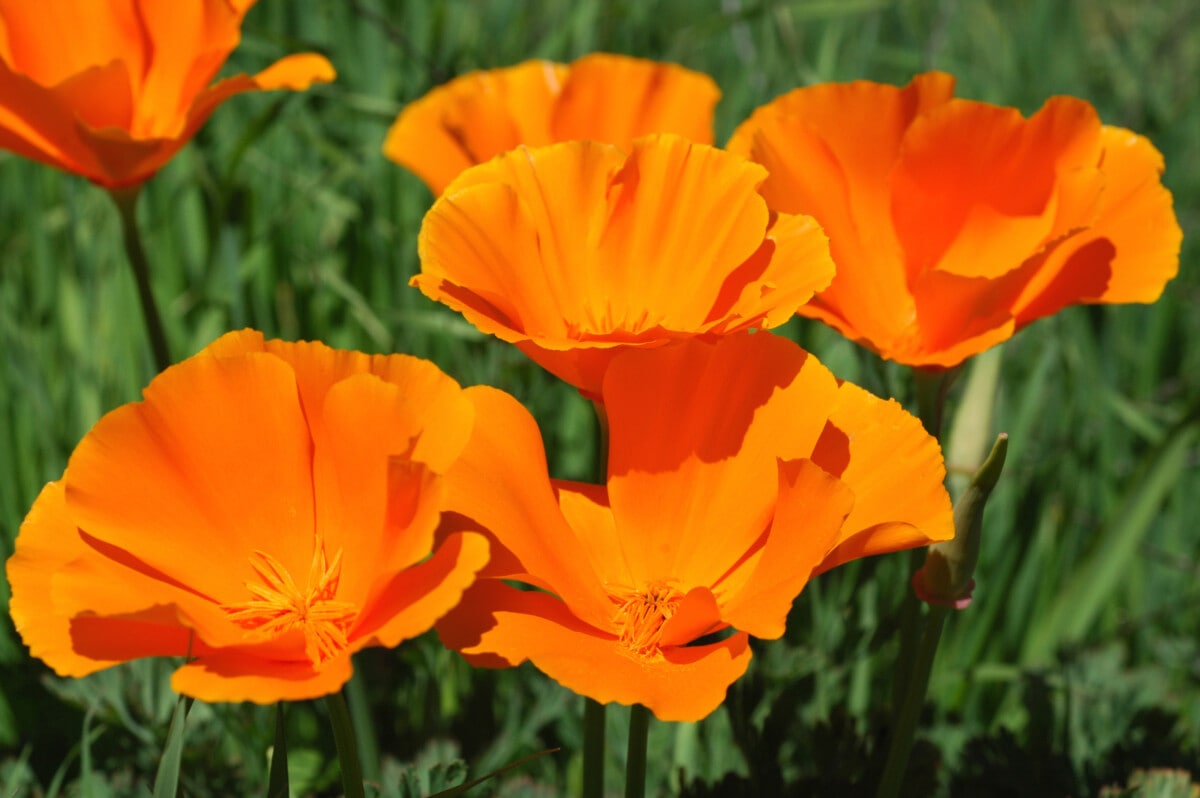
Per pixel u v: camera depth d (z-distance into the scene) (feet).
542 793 1.97
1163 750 2.04
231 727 1.96
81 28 1.91
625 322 1.73
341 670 1.58
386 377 1.64
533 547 1.66
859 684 2.09
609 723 2.02
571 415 2.23
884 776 1.78
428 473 1.59
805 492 1.64
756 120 1.82
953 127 1.81
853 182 1.84
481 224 1.69
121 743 1.99
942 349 1.82
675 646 1.68
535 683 2.03
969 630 2.20
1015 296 1.81
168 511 1.65
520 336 1.66
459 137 2.05
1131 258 1.82
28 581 1.63
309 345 1.65
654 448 1.70
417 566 1.61
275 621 1.64
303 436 1.65
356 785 1.69
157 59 1.92
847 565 2.11
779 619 1.62
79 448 1.63
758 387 1.69
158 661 1.98
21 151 1.90
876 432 1.69
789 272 1.69
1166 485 2.16
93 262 2.22
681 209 1.71
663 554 1.71
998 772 2.02
